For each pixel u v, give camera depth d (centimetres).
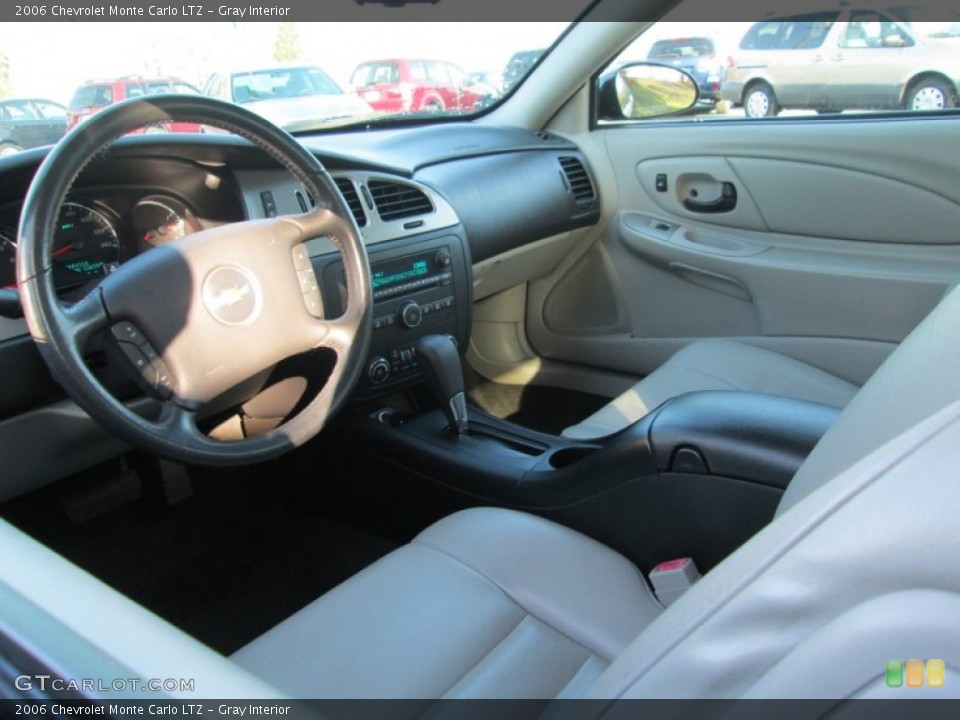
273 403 172
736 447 127
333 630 109
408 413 194
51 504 196
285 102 228
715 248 238
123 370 132
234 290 135
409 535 191
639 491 138
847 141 213
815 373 213
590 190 256
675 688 56
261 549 207
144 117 126
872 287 211
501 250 229
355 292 150
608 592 119
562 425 262
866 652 49
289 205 172
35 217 115
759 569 53
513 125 259
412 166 212
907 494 48
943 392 63
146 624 57
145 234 163
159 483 208
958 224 204
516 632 111
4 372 138
